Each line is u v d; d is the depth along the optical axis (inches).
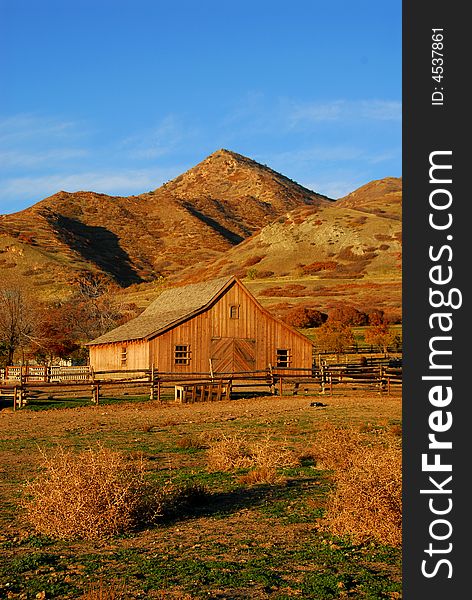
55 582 323.3
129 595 304.0
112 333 2069.4
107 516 408.2
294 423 969.5
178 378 1705.2
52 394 1523.1
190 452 724.0
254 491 530.6
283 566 344.8
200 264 6683.1
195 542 389.7
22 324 2434.8
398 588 313.6
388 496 388.8
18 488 546.0
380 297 3826.3
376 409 1173.1
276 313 3550.7
